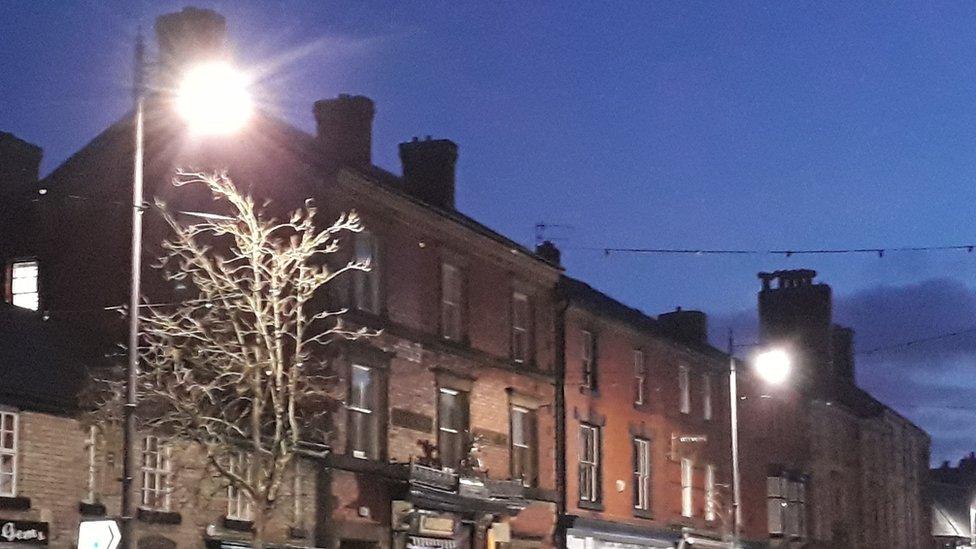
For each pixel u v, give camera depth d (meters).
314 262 29.66
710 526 48.38
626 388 43.59
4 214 31.14
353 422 30.53
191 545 25.75
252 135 29.53
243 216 23.97
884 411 71.00
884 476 71.12
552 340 39.88
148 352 25.55
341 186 30.59
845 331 72.38
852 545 64.00
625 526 41.94
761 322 66.12
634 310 45.62
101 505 24.34
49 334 27.14
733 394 39.62
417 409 32.81
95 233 29.75
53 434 23.80
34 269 30.56
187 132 29.69
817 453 60.88
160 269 28.86
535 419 38.44
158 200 26.31
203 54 30.09
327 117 33.94
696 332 50.00
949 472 101.19
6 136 32.03
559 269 40.16
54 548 23.34
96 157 30.31
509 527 35.88
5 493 22.83
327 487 29.08
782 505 55.22
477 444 34.56
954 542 81.50
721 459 50.25
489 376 36.22
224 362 25.59
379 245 32.22
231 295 23.70
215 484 25.53
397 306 32.53
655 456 44.91
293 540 28.08
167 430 25.03
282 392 23.69
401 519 31.22
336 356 29.77
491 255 37.00
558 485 39.06
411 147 37.06
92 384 25.00
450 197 36.84
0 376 23.47
